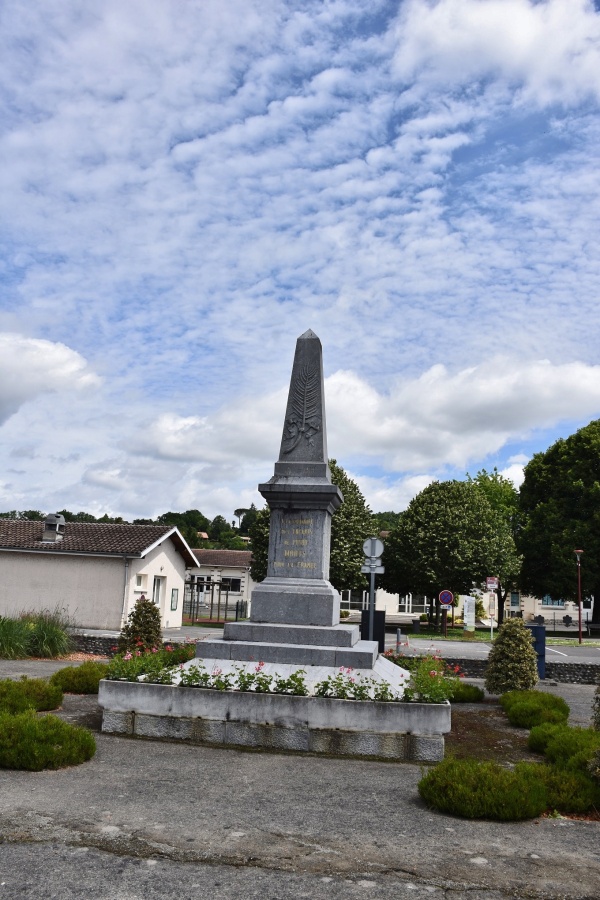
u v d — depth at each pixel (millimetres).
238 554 60000
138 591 32656
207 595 57719
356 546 42156
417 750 8766
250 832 5828
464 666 20406
